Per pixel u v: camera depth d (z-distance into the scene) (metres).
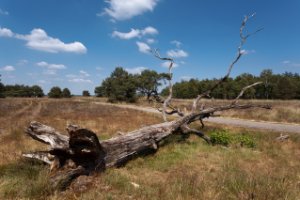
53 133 7.10
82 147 6.95
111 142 8.27
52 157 7.45
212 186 6.36
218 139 12.52
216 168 8.69
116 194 5.99
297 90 83.38
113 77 77.75
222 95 82.75
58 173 6.54
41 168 7.13
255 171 8.18
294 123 23.84
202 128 16.86
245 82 82.38
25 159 8.03
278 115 27.88
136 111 33.22
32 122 7.12
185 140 12.87
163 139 11.65
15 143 11.12
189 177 6.90
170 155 9.93
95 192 5.95
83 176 6.72
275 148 12.16
